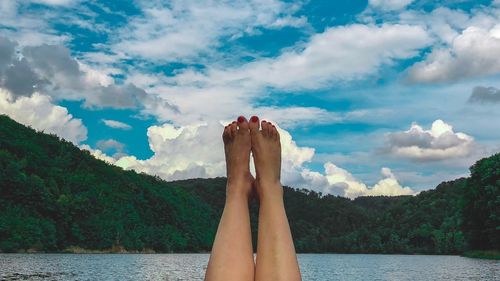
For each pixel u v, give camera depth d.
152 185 123.75
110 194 100.31
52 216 77.00
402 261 61.56
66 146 108.00
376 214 179.00
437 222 131.62
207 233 122.88
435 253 116.00
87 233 82.19
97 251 81.81
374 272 32.34
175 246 105.38
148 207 109.19
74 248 78.44
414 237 125.94
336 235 152.88
